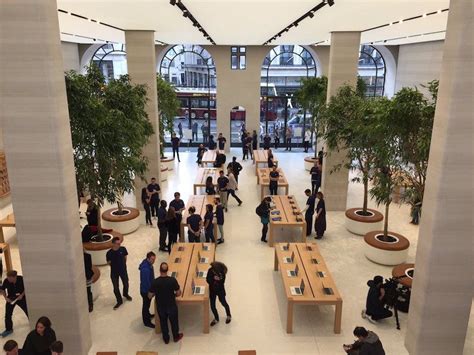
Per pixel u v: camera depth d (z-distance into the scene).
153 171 11.70
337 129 9.88
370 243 8.60
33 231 5.16
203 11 7.93
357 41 10.91
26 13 4.55
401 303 6.83
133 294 7.35
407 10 7.58
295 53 19.88
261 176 13.48
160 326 6.25
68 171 5.13
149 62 11.20
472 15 4.51
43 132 4.86
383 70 20.78
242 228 10.57
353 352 5.05
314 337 6.20
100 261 8.32
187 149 20.70
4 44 4.62
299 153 20.05
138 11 7.89
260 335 6.24
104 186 7.66
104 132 7.15
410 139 6.80
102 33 12.95
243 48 19.03
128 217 10.00
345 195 11.83
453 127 4.82
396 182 7.45
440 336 5.51
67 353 5.59
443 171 4.95
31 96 4.76
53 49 4.73
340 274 8.13
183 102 20.48
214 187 12.03
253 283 7.79
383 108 6.86
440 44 15.56
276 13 8.12
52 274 5.30
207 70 20.00
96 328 6.38
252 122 19.88
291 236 10.02
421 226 5.46
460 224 5.09
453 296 5.35
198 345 6.01
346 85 10.54
